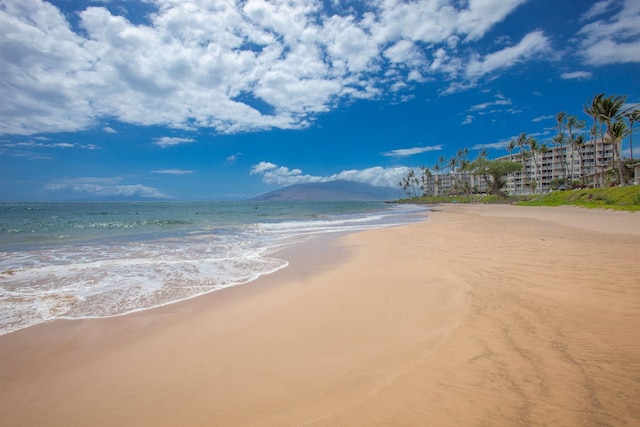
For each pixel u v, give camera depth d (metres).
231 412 2.56
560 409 2.28
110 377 3.20
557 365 2.87
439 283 6.09
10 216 32.72
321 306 5.15
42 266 8.46
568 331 3.58
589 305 4.41
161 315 4.95
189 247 11.99
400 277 6.77
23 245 12.42
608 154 85.19
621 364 2.83
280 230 18.83
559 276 6.04
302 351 3.57
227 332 4.23
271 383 2.95
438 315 4.39
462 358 3.11
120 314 5.01
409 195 160.25
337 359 3.33
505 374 2.77
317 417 2.41
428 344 3.49
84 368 3.39
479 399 2.46
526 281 5.82
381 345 3.58
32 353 3.75
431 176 150.38
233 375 3.13
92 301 5.64
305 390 2.79
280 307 5.19
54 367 3.43
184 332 4.27
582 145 68.00
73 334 4.28
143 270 8.06
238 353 3.60
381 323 4.27
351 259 9.40
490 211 39.75
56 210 49.66
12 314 5.00
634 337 3.36
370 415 2.37
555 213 28.66
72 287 6.51
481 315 4.20
